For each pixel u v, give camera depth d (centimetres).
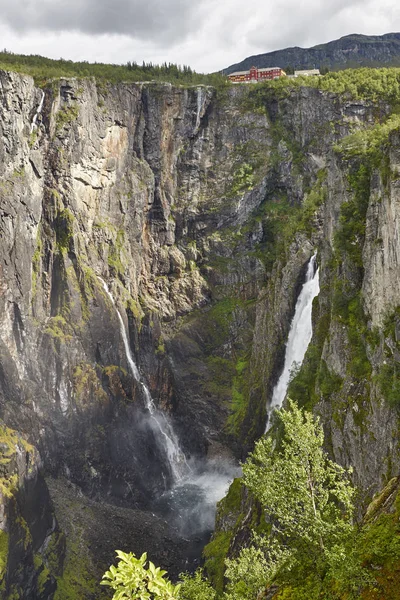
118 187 11669
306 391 6519
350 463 5100
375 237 5531
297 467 2480
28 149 9844
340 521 2333
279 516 2494
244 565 3353
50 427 9556
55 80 10288
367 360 5291
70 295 10319
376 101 11606
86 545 7975
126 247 11800
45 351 9869
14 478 8019
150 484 10212
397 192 4966
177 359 11812
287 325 9181
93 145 10975
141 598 1506
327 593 2211
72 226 10456
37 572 7462
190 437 11169
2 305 9325
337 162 6844
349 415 5197
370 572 2153
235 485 7550
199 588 3691
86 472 9625
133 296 11875
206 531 8362
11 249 9500
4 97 9269
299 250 9262
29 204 9812
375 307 5259
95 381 10300
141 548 7919
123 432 10462
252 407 10125
